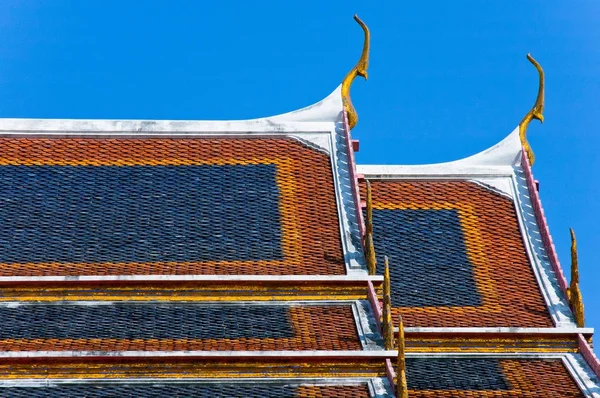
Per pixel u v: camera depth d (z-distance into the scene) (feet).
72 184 256.93
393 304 249.75
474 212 269.03
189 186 258.37
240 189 258.37
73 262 241.96
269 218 253.03
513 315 250.37
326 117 269.64
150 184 258.16
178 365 219.61
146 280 235.81
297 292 238.07
